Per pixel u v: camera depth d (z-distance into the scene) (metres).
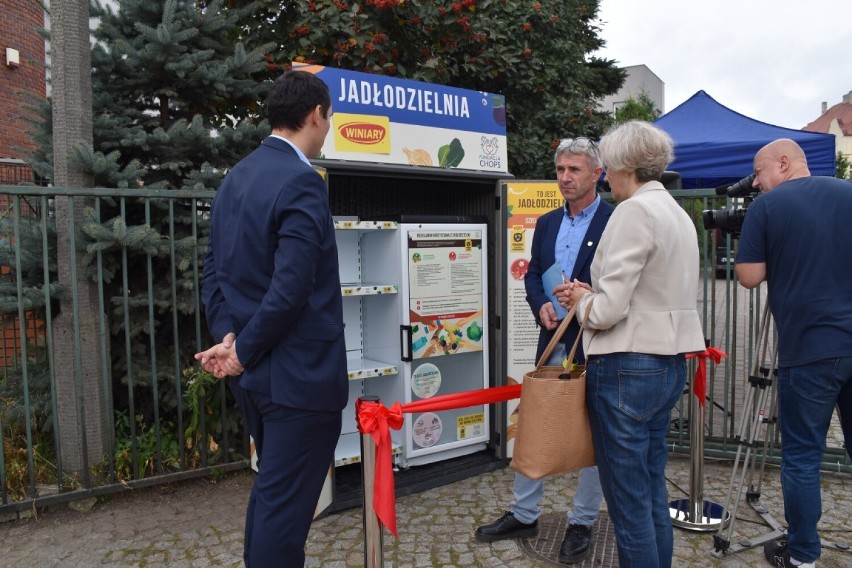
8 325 4.06
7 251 3.78
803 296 2.81
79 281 3.81
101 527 3.53
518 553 3.21
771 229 2.91
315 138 2.28
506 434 4.33
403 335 3.99
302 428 2.10
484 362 4.34
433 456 4.23
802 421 2.87
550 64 6.49
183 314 4.27
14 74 11.20
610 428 2.27
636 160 2.35
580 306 2.33
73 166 3.74
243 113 5.23
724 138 6.92
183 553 3.22
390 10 5.28
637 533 2.27
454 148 4.09
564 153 3.11
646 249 2.20
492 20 5.89
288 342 2.07
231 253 2.12
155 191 3.73
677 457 4.67
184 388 4.21
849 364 2.75
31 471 3.59
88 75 3.83
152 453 4.07
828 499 3.90
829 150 6.66
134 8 4.24
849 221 2.78
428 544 3.32
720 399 6.04
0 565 3.12
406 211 4.58
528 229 4.24
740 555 3.19
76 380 3.78
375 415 2.33
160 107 4.46
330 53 5.34
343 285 4.17
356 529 3.47
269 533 2.10
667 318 2.24
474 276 4.27
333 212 4.24
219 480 4.16
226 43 4.63
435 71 5.50
